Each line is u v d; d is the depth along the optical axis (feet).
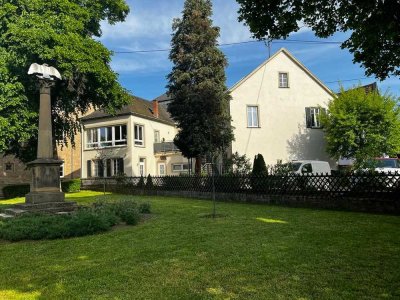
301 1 25.91
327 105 86.28
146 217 35.58
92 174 118.21
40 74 41.22
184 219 33.47
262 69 84.38
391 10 22.94
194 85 76.74
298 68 87.15
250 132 81.66
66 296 14.20
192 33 77.92
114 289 14.80
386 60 29.07
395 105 78.95
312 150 85.51
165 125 131.75
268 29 27.07
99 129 118.73
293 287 14.32
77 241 24.53
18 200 72.08
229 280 15.40
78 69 66.54
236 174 54.65
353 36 28.17
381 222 28.63
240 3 26.53
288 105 85.15
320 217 32.60
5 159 112.16
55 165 40.40
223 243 22.38
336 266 16.80
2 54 62.80
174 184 67.26
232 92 81.51
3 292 14.92
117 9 84.38
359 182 37.24
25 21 62.80
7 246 23.86
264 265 17.34
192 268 17.29
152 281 15.61
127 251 21.09
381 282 14.51
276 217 33.30
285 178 46.26
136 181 78.28
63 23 66.64
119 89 77.82
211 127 73.26
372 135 75.97
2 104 62.03
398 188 33.83
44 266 18.63
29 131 67.21
